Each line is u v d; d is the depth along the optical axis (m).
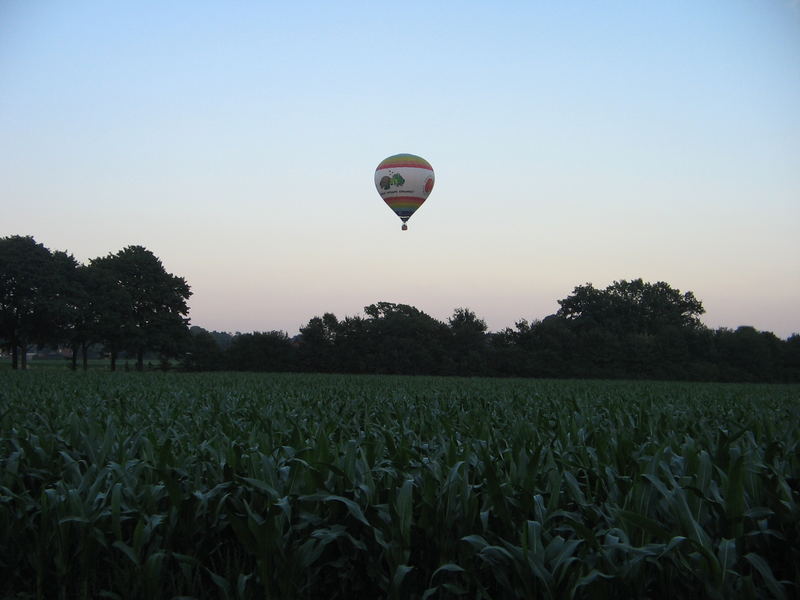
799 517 5.47
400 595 5.73
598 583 5.01
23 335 69.00
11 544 6.37
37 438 8.84
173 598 5.71
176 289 79.88
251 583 5.86
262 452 7.79
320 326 73.38
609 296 98.31
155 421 11.90
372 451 7.15
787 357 72.75
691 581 5.23
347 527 6.12
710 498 5.77
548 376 69.69
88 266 75.94
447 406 17.52
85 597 5.96
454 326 79.44
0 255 67.19
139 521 5.88
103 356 79.50
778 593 4.91
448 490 5.95
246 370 70.94
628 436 9.48
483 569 5.78
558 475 6.04
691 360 72.12
